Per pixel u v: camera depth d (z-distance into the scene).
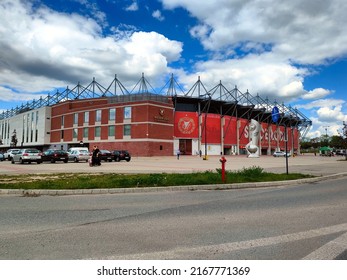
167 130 61.44
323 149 86.06
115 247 4.50
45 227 5.66
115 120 61.59
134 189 10.38
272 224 5.84
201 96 70.19
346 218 6.33
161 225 5.80
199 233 5.22
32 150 30.50
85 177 13.50
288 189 11.10
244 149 80.38
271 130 93.62
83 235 5.12
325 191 10.54
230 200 8.68
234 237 4.98
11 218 6.43
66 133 72.88
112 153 37.34
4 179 13.04
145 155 56.91
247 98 85.44
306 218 6.34
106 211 7.18
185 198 9.09
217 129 73.00
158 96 65.00
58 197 9.37
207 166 25.52
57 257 4.11
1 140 101.69
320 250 4.35
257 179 12.62
